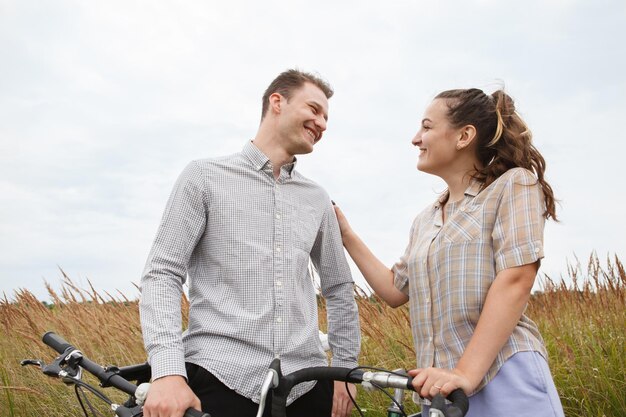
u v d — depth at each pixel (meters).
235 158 2.45
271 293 2.29
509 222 2.04
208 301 2.28
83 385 1.96
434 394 1.70
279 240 2.36
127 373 2.15
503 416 1.94
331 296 2.75
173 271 2.24
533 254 1.96
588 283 5.05
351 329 2.72
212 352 2.20
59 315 5.93
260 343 2.22
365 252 2.80
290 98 2.49
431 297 2.20
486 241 2.10
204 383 2.18
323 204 2.64
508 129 2.25
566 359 3.99
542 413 1.92
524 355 1.99
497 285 1.98
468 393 1.80
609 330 4.39
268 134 2.52
